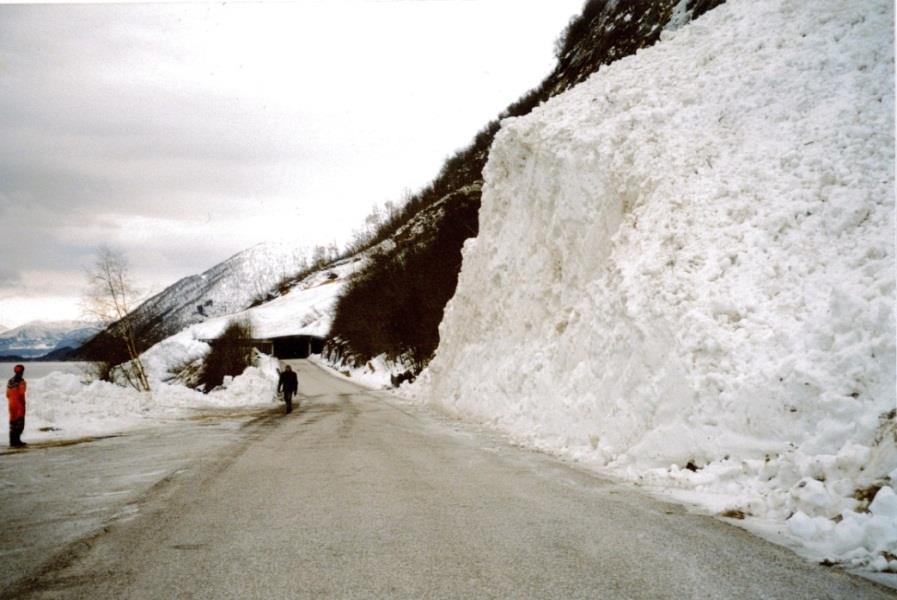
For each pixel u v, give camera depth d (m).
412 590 4.73
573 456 11.35
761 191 11.43
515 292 20.75
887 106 11.07
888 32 12.56
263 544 5.90
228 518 6.90
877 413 7.16
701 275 10.67
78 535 6.31
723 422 8.64
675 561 5.40
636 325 10.97
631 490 8.43
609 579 4.96
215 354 56.94
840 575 5.09
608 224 15.70
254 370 34.62
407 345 54.84
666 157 14.01
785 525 6.54
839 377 7.74
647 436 9.62
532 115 22.69
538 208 20.64
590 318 13.72
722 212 11.64
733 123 13.65
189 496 8.06
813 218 10.16
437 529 6.41
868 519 5.72
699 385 9.16
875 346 7.60
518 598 4.58
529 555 5.55
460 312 26.48
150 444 13.61
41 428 15.95
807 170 11.06
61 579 5.02
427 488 8.53
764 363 8.66
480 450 12.58
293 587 4.80
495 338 21.61
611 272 13.16
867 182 10.04
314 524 6.61
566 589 4.75
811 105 12.52
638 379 10.62
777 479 7.40
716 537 6.14
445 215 64.69
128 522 6.79
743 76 14.64
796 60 13.89
